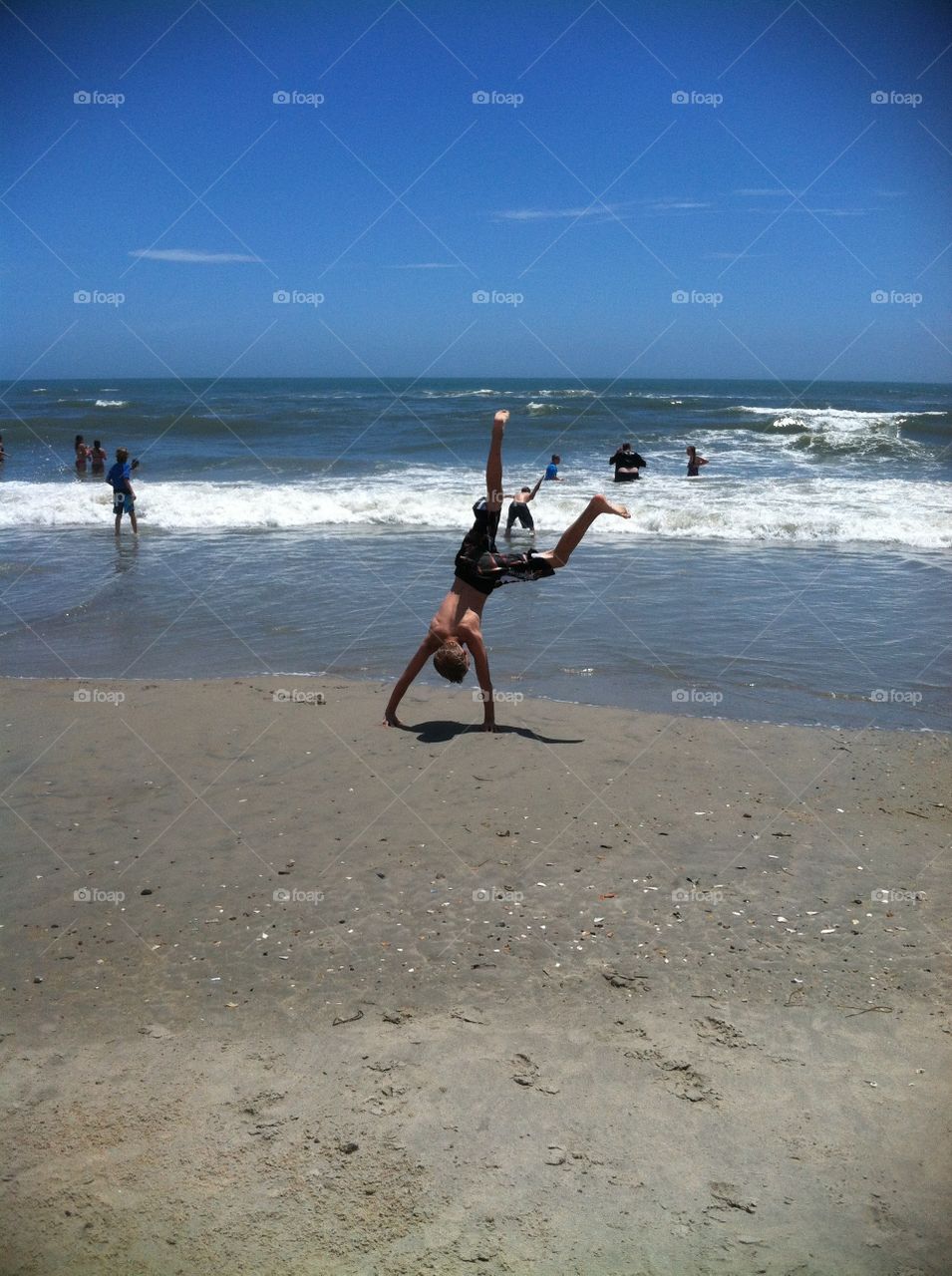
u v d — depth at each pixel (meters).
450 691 8.50
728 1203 3.15
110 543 16.23
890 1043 3.92
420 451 30.45
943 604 11.81
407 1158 3.33
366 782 6.43
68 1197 3.17
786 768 6.75
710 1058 3.83
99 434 37.06
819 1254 2.95
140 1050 3.90
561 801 6.14
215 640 10.41
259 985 4.32
